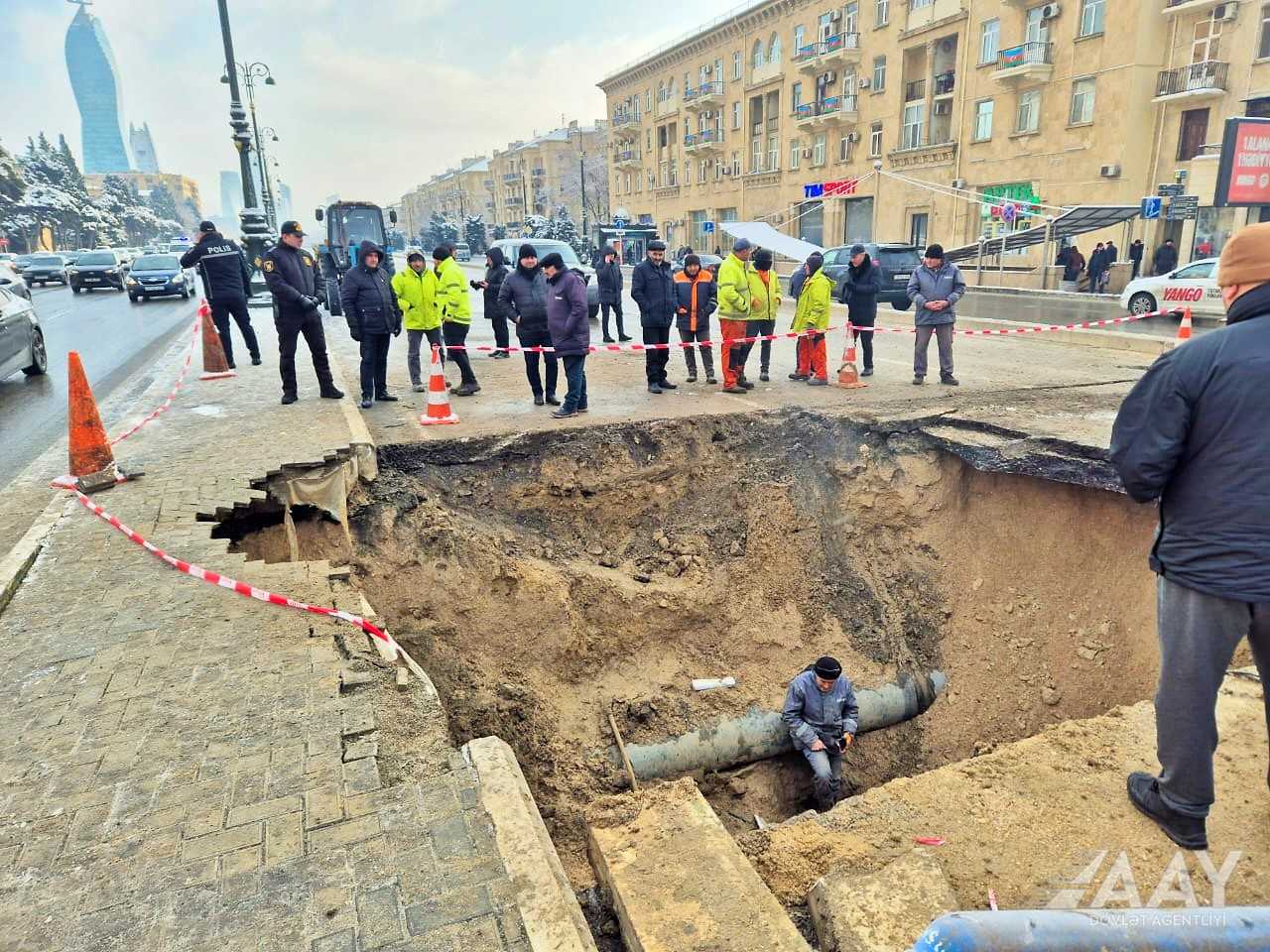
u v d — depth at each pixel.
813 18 38.94
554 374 8.90
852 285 10.23
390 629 6.19
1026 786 3.42
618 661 7.04
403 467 7.20
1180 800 2.96
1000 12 28.98
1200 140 24.50
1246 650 5.08
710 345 10.02
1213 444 2.59
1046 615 6.93
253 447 6.73
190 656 3.63
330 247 22.19
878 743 7.21
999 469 7.08
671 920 2.47
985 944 1.19
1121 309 18.27
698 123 50.00
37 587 4.34
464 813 2.65
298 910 2.25
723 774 6.88
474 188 116.88
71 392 5.81
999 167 30.02
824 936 2.64
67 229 79.31
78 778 2.80
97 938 2.15
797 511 7.98
